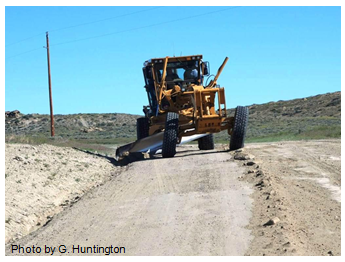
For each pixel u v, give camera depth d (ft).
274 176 49.98
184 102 75.77
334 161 60.59
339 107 331.77
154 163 66.69
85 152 85.87
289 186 45.47
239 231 32.71
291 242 29.35
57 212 47.52
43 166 64.64
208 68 79.20
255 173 51.70
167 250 30.50
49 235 37.40
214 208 39.24
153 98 80.64
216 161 63.26
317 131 140.26
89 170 67.87
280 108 378.94
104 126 337.11
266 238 30.63
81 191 56.54
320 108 346.74
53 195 52.70
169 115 71.46
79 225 38.88
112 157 85.35
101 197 48.65
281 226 32.48
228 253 28.84
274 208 36.88
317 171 53.52
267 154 71.10
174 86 76.28
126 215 40.11
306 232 31.78
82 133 281.95
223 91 70.90
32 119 353.31
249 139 145.79
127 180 56.34
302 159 63.62
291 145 86.12
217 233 32.78
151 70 78.79
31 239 37.04
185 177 53.88
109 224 38.01
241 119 73.46
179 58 78.33
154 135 75.82
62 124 341.62
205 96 71.26
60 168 65.10
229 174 53.06
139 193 48.08
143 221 37.73
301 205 38.24
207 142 84.58
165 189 48.60
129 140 178.50
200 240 31.76
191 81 78.64
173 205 41.63
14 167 61.31
